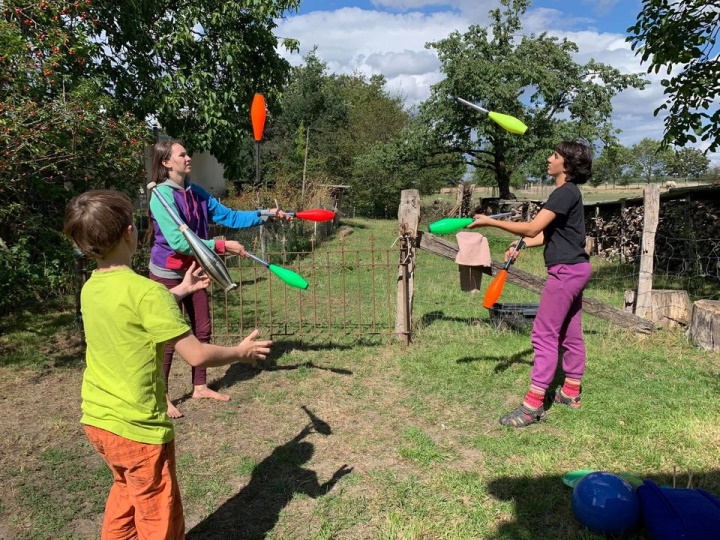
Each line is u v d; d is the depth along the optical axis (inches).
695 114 269.1
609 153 757.9
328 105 1134.4
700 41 255.1
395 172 848.9
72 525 107.9
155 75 393.1
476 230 745.6
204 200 152.2
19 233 245.3
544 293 141.8
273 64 451.8
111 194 78.7
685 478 117.0
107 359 76.1
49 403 164.2
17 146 227.0
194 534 103.2
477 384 171.6
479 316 258.7
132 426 75.5
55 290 284.4
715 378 173.3
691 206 405.7
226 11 399.9
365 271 396.8
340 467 125.7
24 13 263.6
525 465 124.2
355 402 161.3
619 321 219.3
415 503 111.3
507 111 707.4
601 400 157.4
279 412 155.3
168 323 75.7
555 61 711.1
